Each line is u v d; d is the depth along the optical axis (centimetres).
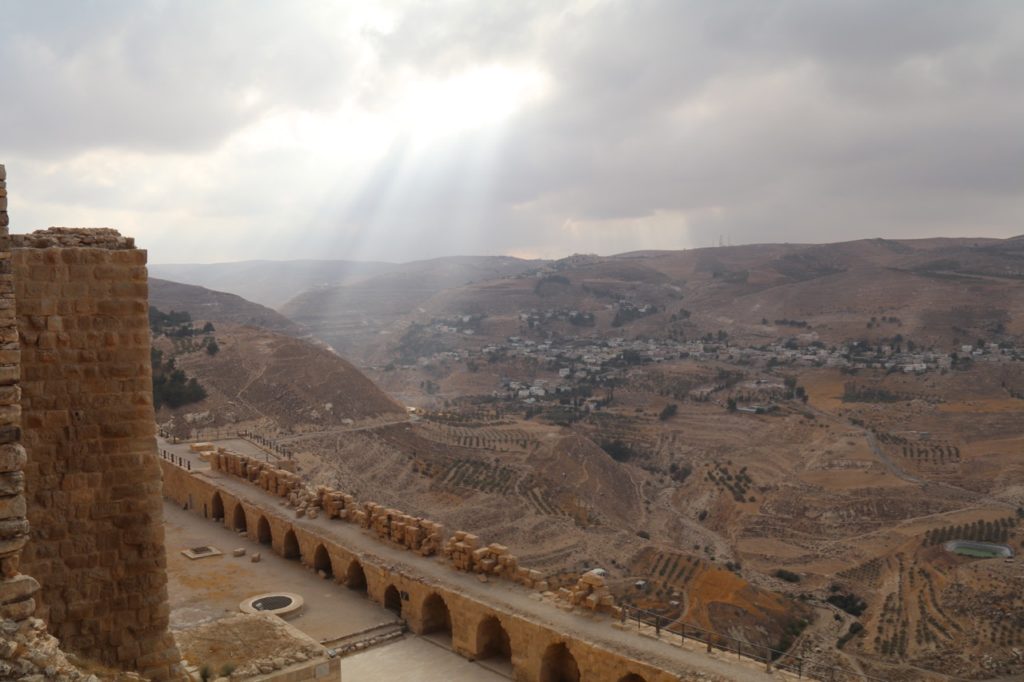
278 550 3928
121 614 1647
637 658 2347
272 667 2019
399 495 11394
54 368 1600
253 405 12662
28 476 1569
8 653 1067
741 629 7894
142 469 1675
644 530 13175
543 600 2844
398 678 2677
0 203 1174
